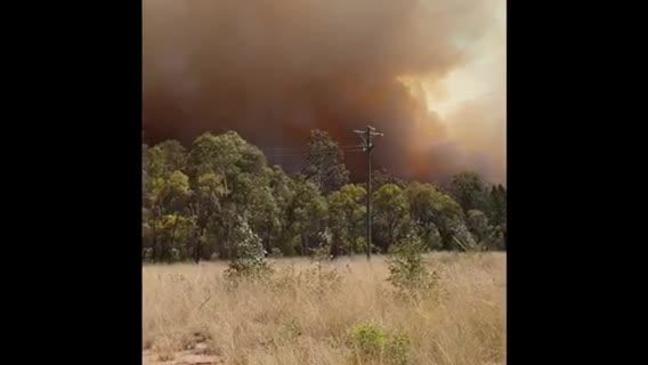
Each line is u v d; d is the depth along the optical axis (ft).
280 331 17.49
